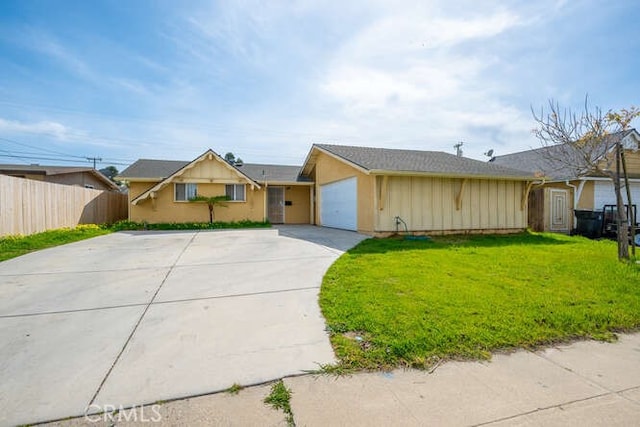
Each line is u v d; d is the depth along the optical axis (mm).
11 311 3510
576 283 4488
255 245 8219
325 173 14555
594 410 1917
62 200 11297
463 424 1789
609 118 8195
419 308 3438
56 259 6398
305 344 2750
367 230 10422
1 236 7961
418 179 10375
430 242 8742
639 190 13430
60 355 2535
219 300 3893
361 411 1898
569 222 12805
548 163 13961
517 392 2092
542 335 2875
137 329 3047
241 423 1788
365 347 2652
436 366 2404
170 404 1953
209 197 13938
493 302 3639
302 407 1937
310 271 5336
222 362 2445
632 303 3688
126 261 6199
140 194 14273
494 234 10984
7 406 1908
